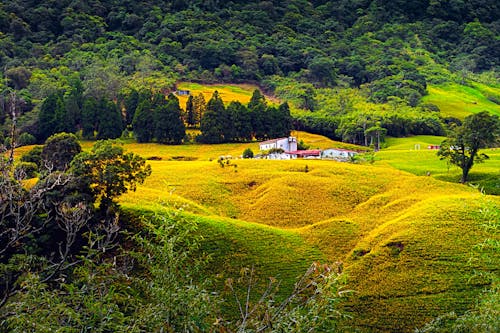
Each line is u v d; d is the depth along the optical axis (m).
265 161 113.62
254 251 64.62
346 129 185.75
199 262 19.72
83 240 56.06
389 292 56.97
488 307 25.11
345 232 72.81
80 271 20.02
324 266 17.42
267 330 16.11
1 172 24.31
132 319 17.56
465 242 63.25
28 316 17.42
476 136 103.81
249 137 164.50
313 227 75.50
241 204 90.12
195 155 145.75
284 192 91.00
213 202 89.31
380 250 64.75
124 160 64.88
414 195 87.25
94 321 17.33
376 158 135.12
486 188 98.69
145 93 184.25
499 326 23.89
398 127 198.62
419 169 119.62
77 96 176.62
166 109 158.50
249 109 166.75
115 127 163.00
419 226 68.44
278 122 167.38
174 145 156.88
